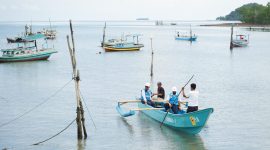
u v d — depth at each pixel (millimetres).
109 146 20594
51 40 128375
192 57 72125
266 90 36969
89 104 30906
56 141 21531
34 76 47625
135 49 87062
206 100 32250
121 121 25547
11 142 21438
